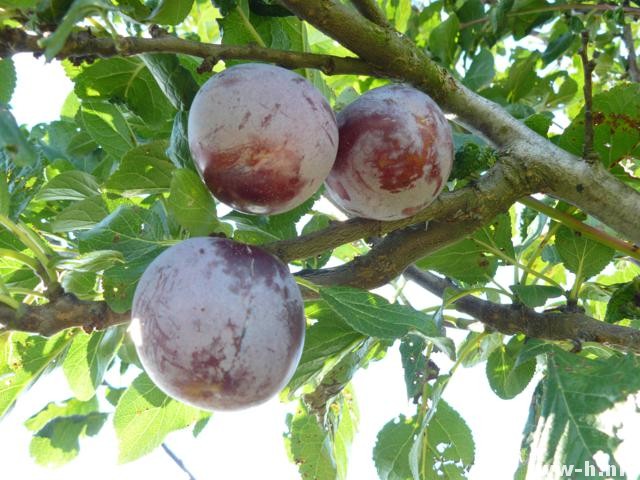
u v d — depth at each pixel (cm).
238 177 26
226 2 32
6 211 29
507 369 39
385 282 31
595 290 39
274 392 25
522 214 42
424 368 35
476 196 31
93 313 27
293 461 42
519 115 47
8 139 21
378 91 29
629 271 52
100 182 40
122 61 33
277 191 26
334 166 28
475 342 36
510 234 36
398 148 27
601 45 58
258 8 33
